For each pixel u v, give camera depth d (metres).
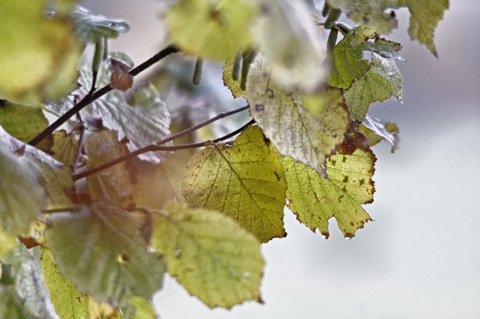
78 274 0.78
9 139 0.81
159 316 0.82
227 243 0.80
